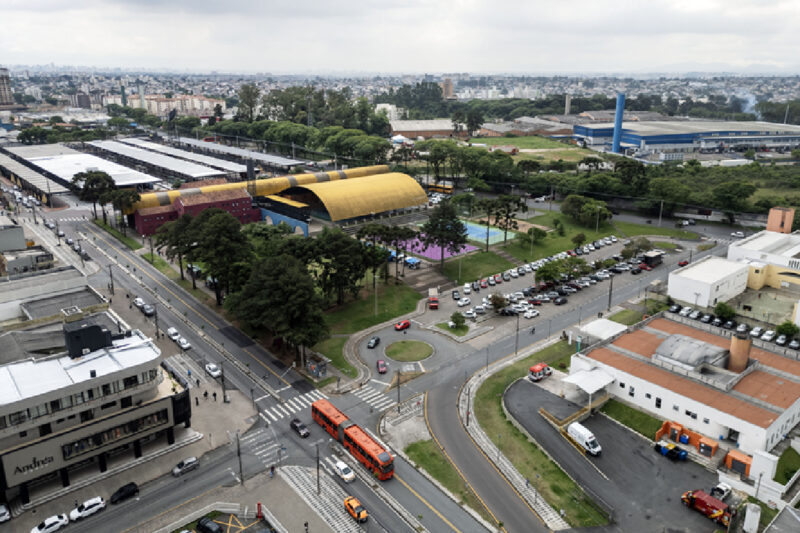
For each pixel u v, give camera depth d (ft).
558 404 369.91
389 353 444.14
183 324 484.74
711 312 510.58
